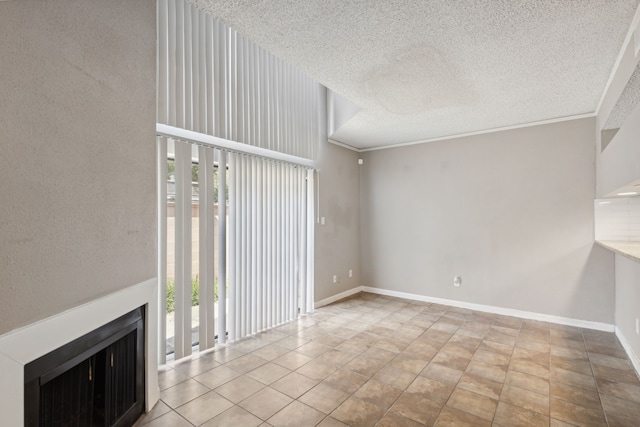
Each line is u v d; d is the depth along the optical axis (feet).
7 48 3.87
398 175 16.92
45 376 4.43
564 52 7.78
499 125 13.71
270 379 8.36
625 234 11.58
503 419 6.68
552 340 10.95
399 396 7.56
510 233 13.79
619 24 6.65
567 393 7.66
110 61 5.63
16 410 3.92
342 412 6.93
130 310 6.22
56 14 4.57
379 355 9.82
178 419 6.66
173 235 10.02
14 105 3.95
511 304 13.75
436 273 15.71
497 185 14.07
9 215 3.89
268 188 12.23
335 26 6.85
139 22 6.45
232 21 6.71
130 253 6.15
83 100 5.03
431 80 9.41
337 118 14.40
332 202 16.07
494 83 9.58
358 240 18.07
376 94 10.43
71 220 4.79
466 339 11.09
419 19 6.57
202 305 10.02
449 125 13.74
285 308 12.95
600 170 10.98
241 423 6.55
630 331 9.64
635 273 9.17
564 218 12.64
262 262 11.92
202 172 9.89
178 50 9.05
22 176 4.06
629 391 7.74
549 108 11.66
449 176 15.34
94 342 5.32
